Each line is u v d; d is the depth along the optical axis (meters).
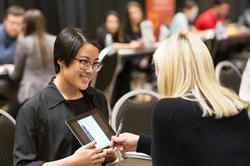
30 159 1.62
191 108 1.34
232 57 5.96
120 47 4.74
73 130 1.62
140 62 5.28
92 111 1.75
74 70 1.63
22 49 3.23
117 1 7.00
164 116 1.34
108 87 3.83
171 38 1.48
